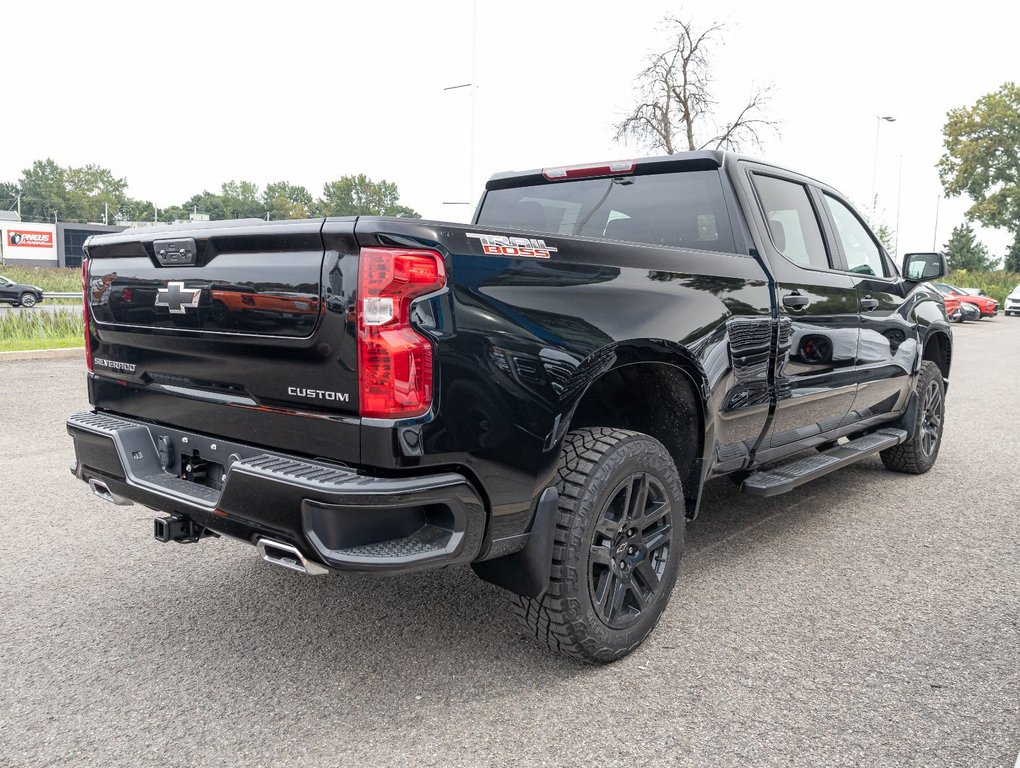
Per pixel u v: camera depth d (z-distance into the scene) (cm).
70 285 3294
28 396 865
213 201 14488
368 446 223
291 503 225
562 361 256
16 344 1338
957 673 284
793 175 426
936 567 392
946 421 812
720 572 384
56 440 654
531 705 262
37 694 268
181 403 283
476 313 235
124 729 247
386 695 268
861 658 295
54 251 6875
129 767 228
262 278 244
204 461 283
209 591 355
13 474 549
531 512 256
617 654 288
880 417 518
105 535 429
